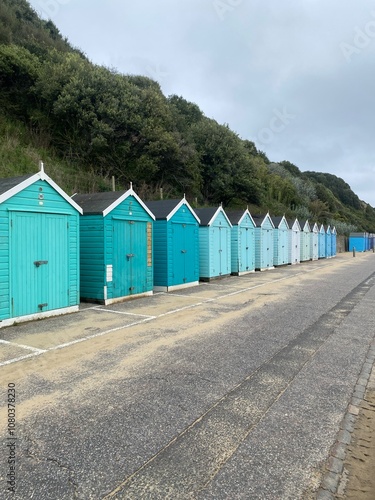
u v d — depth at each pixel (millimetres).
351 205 84312
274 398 4164
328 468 2934
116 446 3211
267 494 2633
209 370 5004
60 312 8484
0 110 20141
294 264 25453
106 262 9875
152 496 2604
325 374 4906
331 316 8438
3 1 27172
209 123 30391
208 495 2615
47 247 8180
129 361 5344
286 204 42656
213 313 8750
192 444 3248
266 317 8320
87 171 20203
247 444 3248
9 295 7367
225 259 16750
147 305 9797
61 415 3744
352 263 26156
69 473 2852
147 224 11367
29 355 5602
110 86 21562
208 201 28906
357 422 3656
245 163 30031
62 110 20203
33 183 7832
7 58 20672
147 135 21672
